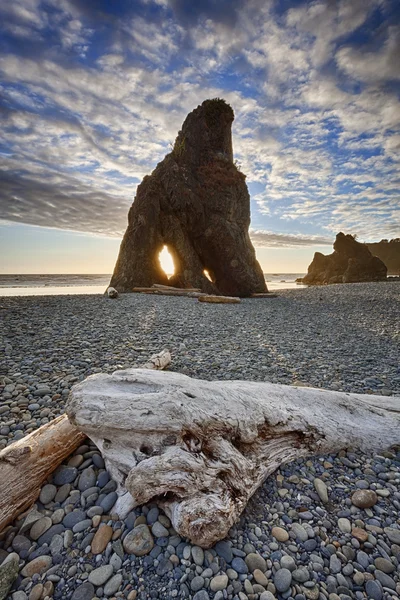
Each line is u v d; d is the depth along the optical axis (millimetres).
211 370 5613
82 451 2896
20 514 2244
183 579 1790
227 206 23047
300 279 66688
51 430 2771
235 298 17078
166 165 22828
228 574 1838
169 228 22250
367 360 6648
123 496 2352
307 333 9547
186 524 2012
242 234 23953
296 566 1929
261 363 6184
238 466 2449
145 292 19875
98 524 2186
